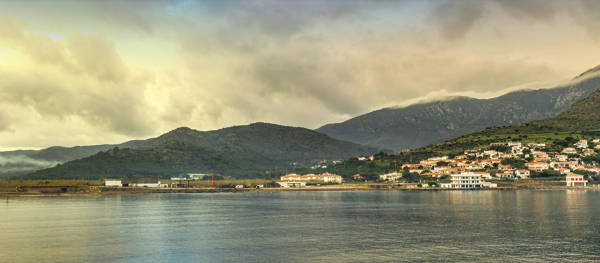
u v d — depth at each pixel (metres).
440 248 107.94
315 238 124.00
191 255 103.00
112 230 141.62
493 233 128.62
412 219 164.88
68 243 118.00
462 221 156.00
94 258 100.38
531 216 166.75
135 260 98.31
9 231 140.00
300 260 97.31
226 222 161.75
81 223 160.25
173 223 159.50
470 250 105.25
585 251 103.12
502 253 101.75
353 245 112.88
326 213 193.38
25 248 111.31
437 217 169.75
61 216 184.75
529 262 93.50
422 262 94.38
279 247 111.31
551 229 134.50
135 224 156.62
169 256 102.00
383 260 96.38
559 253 101.25
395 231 135.38
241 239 123.12
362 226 147.38
